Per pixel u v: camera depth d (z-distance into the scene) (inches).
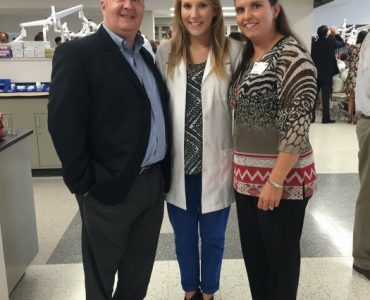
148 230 70.3
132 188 63.2
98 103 58.1
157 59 71.5
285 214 61.1
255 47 61.8
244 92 59.2
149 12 446.9
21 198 89.9
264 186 58.8
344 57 315.6
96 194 60.2
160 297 84.7
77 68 55.6
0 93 170.1
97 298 66.9
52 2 401.4
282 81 55.6
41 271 96.0
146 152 62.6
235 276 91.7
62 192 155.3
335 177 165.3
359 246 90.0
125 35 60.2
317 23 547.5
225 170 71.6
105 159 60.7
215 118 68.2
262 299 70.4
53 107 55.8
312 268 94.3
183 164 69.6
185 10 65.1
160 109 65.6
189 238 75.7
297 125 54.4
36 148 172.1
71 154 56.8
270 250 64.2
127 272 73.8
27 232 93.0
